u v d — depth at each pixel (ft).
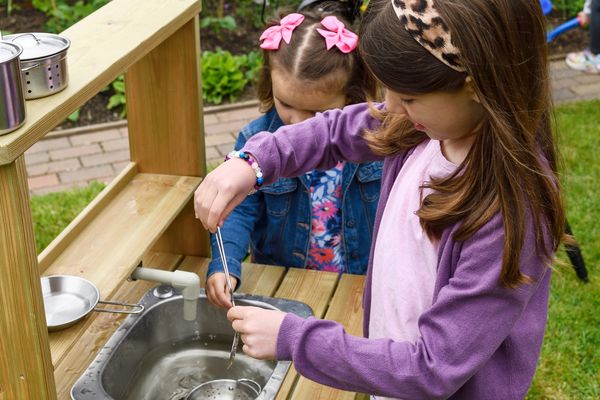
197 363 5.95
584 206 11.51
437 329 3.74
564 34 17.25
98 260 5.29
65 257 5.32
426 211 3.90
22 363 3.83
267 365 5.82
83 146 13.16
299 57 6.07
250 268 6.68
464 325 3.67
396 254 4.33
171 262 6.77
